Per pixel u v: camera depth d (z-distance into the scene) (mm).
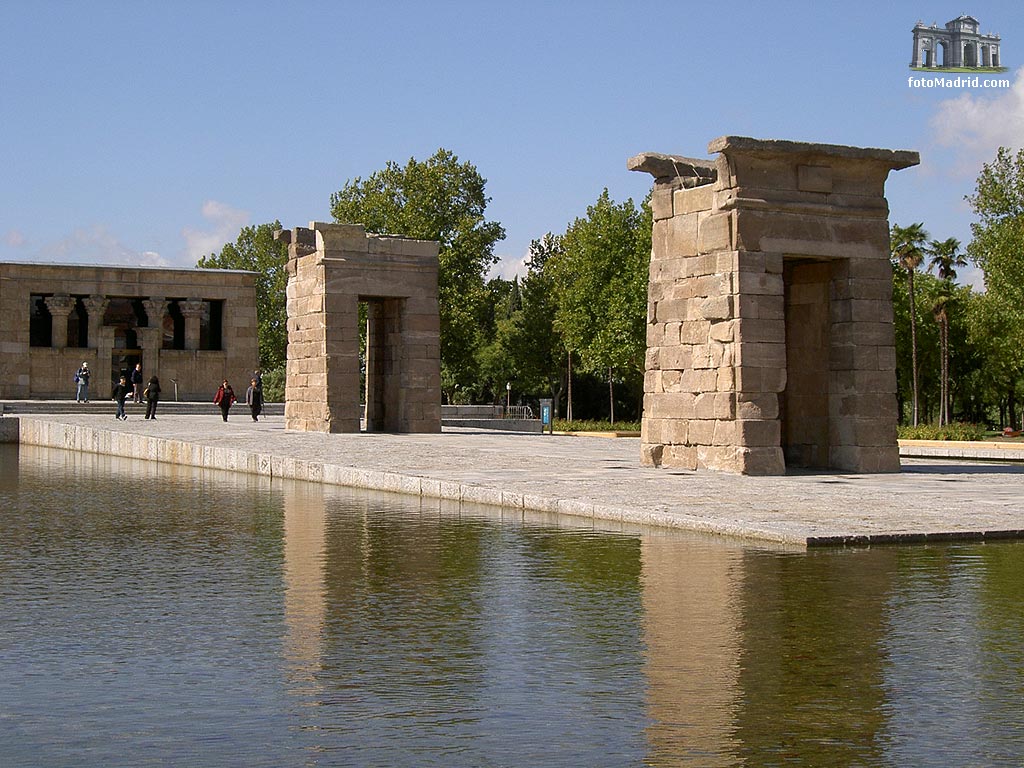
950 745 7789
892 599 12398
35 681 9469
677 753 7645
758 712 8531
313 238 46344
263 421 53750
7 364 68375
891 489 22078
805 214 26531
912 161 27359
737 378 25766
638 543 16297
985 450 41969
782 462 25906
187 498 24156
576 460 29359
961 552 15281
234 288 73750
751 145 25719
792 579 13492
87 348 70312
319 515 20578
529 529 18016
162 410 62281
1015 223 54062
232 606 12445
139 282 71625
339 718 8430
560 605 12273
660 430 27719
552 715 8477
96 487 27094
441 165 78562
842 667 9750
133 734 8086
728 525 16906
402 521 19438
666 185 28109
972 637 10766
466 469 26203
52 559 15781
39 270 69062
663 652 10266
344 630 11250
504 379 106062
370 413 46406
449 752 7680
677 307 27500
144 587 13625
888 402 27312
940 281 87562
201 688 9234
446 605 12375
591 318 82750
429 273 44406
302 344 44812
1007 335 63812
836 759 7520
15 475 31125
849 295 27125
